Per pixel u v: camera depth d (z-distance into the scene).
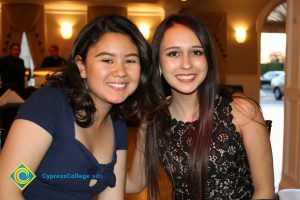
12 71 6.58
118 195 1.41
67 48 8.73
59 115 1.16
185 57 1.40
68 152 1.16
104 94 1.17
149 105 1.46
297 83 3.35
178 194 1.56
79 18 8.70
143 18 8.84
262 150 1.46
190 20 1.42
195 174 1.45
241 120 1.48
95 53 1.15
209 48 1.43
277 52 16.36
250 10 8.67
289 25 3.49
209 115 1.47
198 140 1.46
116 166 1.41
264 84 16.62
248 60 8.83
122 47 1.15
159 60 1.47
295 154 3.37
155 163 1.54
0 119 2.50
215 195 1.48
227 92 1.55
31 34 8.50
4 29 8.41
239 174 1.50
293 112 3.43
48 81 1.23
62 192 1.21
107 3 8.20
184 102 1.54
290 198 1.03
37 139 1.07
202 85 1.49
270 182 1.47
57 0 8.02
